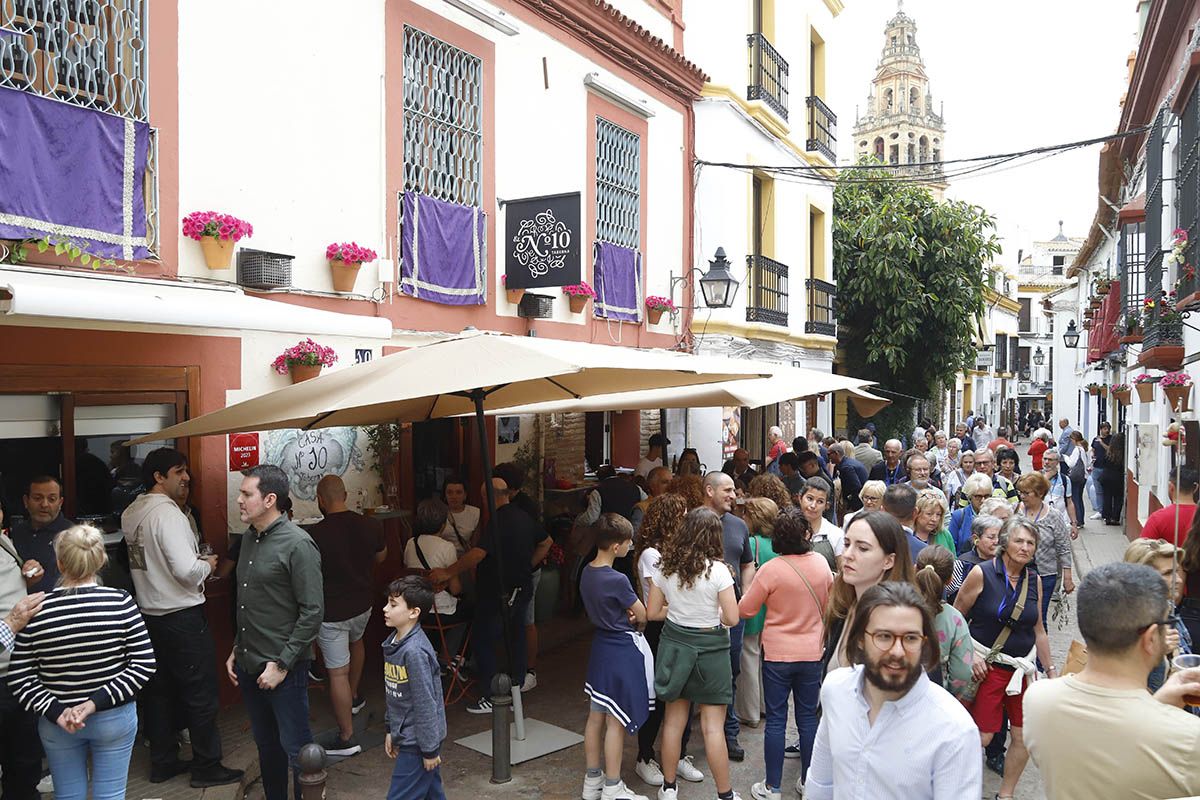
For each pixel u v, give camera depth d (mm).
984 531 5273
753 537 6469
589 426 11992
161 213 5961
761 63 14969
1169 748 2438
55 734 3955
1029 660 5008
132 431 5871
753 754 6004
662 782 5355
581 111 10711
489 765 5777
